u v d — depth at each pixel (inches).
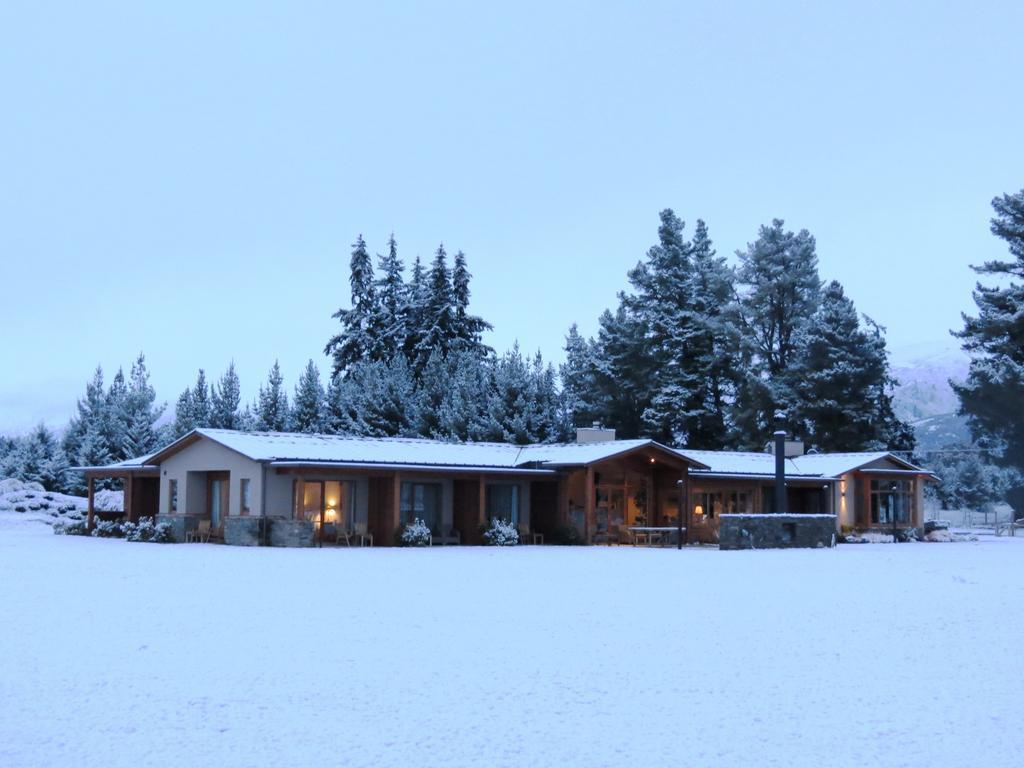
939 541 1802.4
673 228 2501.2
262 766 256.7
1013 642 467.8
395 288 2886.3
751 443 2356.1
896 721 310.0
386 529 1342.3
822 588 732.7
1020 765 263.9
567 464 1443.2
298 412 2669.8
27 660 396.8
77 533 1566.2
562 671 384.2
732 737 289.6
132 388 2849.4
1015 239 2315.5
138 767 254.8
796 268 2486.5
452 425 2234.3
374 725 299.0
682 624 518.0
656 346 2455.7
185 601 599.5
